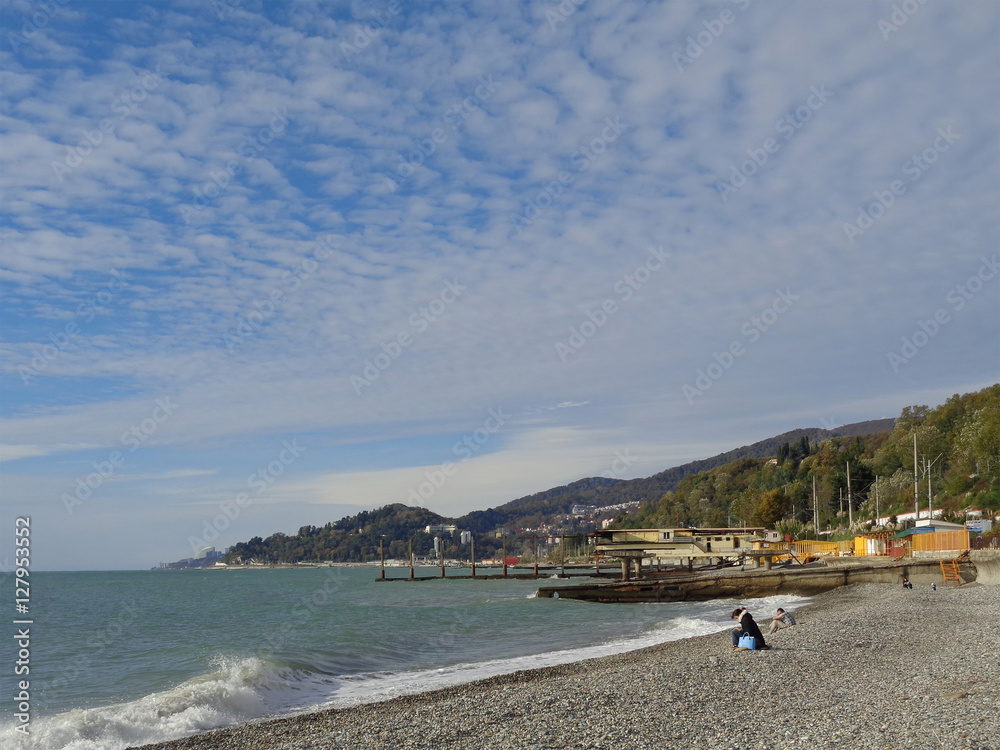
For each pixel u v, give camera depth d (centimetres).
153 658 3666
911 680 1905
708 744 1367
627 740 1436
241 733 1905
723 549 9325
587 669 2770
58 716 2094
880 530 12081
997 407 12000
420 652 3597
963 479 11238
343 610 6912
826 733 1365
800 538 16038
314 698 2442
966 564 6025
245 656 3556
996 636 2770
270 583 17738
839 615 4072
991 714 1414
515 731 1564
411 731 1631
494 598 8544
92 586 16525
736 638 2803
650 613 5875
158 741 1908
